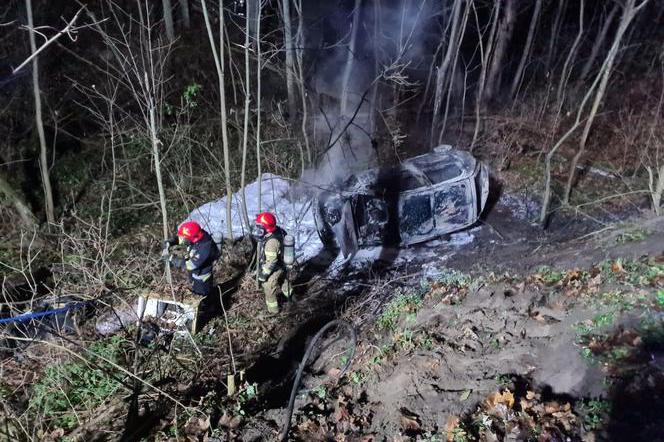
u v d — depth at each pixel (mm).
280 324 7031
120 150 11664
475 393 4762
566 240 8336
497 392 4586
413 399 4887
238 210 9164
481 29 15180
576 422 4180
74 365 5879
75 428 5254
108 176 11289
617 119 12297
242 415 5113
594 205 9562
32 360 6102
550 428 4164
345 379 5516
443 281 7348
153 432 5055
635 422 4031
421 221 8367
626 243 7391
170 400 5457
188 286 7527
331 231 8547
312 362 6160
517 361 5051
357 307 7117
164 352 6391
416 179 8445
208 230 9250
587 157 11281
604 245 7559
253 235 7953
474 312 6027
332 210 8266
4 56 12055
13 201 9664
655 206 8312
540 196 10016
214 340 6750
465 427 4363
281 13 9758
